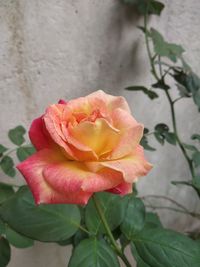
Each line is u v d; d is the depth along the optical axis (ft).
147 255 0.92
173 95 1.96
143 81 1.79
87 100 0.79
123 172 0.68
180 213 2.50
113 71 1.65
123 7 1.53
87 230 0.99
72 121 0.73
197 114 2.17
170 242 0.94
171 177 2.28
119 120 0.75
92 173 0.69
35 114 1.51
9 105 1.42
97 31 1.51
